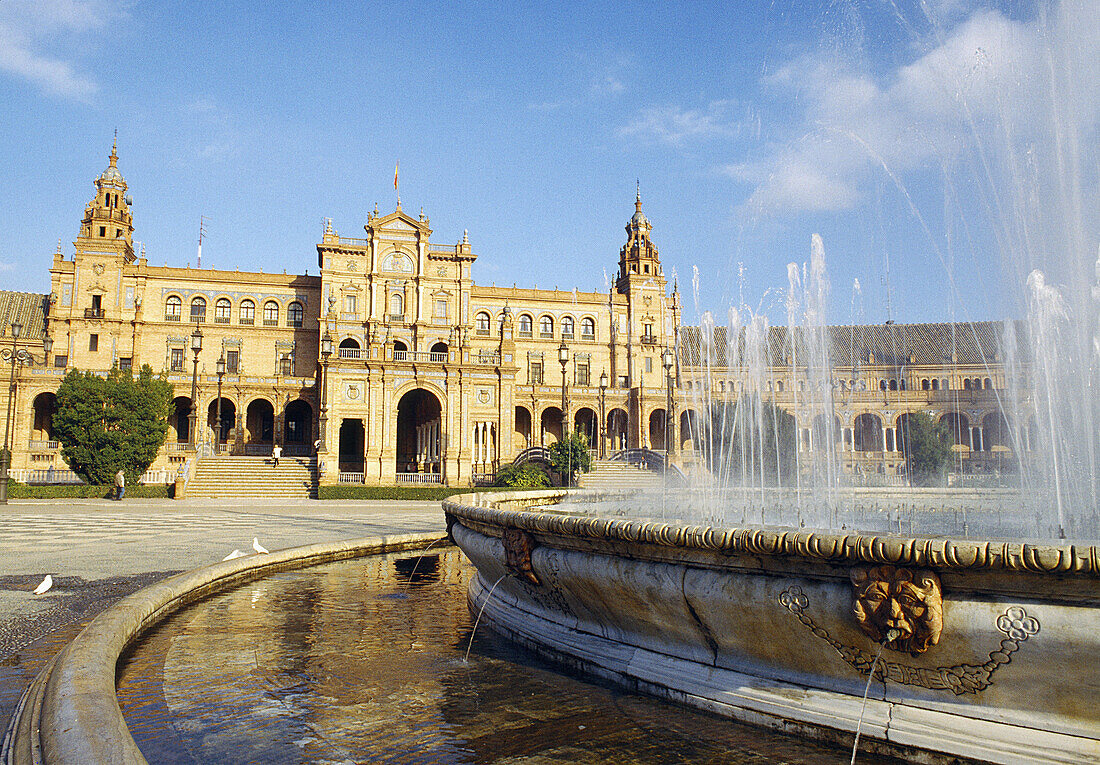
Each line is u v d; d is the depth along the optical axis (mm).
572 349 86812
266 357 78438
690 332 91125
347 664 7984
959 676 5098
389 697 6891
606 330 88375
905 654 5238
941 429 58219
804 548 5348
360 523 27688
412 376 58594
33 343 72938
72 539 20641
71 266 75000
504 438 60281
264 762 5391
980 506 18875
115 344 74938
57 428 46156
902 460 59094
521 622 8906
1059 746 4688
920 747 5137
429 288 78000
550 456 51969
